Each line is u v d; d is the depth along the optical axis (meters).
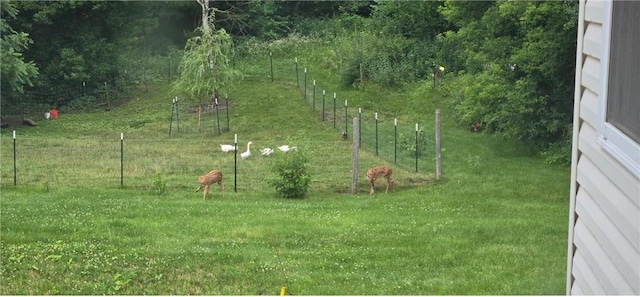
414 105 29.66
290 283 11.61
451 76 31.66
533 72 23.31
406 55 34.09
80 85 34.41
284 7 42.41
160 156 23.05
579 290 4.55
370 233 14.85
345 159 22.67
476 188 19.72
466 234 14.78
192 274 12.09
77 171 21.05
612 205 3.94
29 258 12.73
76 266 12.35
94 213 16.30
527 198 18.70
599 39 4.21
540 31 22.72
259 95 31.42
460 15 25.88
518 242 14.16
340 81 32.75
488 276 11.77
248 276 12.00
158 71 36.69
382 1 38.41
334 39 37.66
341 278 11.87
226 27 40.38
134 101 33.31
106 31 36.06
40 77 33.84
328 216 16.50
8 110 31.84
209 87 27.86
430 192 19.42
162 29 40.00
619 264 3.83
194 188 19.62
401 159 22.86
